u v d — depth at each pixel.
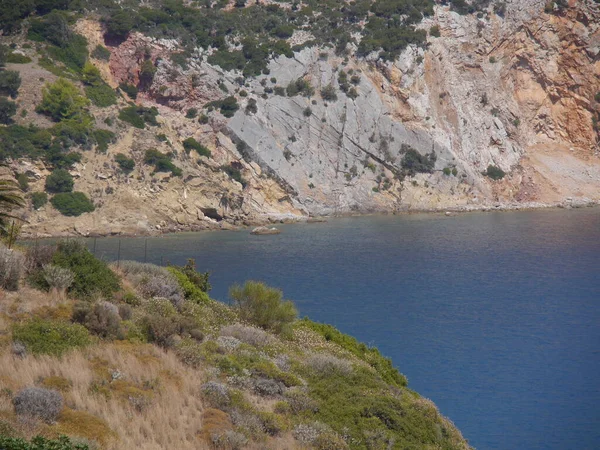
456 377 58.31
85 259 38.50
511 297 89.69
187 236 134.00
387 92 181.75
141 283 41.94
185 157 150.25
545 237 137.38
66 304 34.75
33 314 33.16
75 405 26.97
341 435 32.09
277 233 139.75
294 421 31.78
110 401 27.86
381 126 177.25
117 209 134.50
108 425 26.23
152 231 134.75
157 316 35.81
